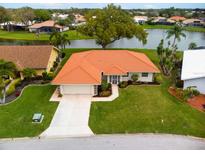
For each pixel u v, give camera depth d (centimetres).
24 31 9725
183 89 3259
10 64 3175
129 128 2431
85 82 3120
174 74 3956
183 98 3025
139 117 2634
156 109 2809
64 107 2875
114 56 3903
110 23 5147
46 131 2398
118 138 2278
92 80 3150
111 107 2867
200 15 13775
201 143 2208
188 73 3331
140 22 12300
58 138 2289
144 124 2500
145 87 3459
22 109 2845
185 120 2577
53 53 4416
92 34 5225
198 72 3319
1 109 2850
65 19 10625
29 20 10569
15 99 3108
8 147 2152
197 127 2452
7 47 4162
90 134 2344
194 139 2267
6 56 3969
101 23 5203
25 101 3050
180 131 2386
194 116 2659
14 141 2247
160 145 2172
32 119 2592
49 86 3519
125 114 2702
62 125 2498
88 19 5328
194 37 8556
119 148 2125
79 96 3158
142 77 3641
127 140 2245
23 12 10144
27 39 7800
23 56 3978
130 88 3422
